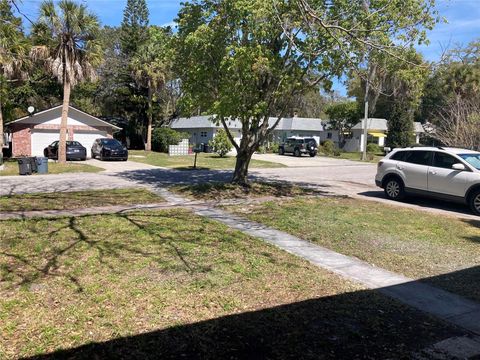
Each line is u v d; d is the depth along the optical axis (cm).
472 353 404
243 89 1252
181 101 1398
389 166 1357
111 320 440
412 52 1091
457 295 552
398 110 4406
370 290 559
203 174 2083
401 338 429
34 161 2044
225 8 1209
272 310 481
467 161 1191
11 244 711
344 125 5112
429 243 807
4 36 2300
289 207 1163
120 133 4844
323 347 404
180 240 763
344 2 1110
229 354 384
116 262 625
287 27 1113
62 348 382
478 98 2697
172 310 469
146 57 4238
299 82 1359
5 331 410
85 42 2550
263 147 4028
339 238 828
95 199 1256
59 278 554
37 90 4025
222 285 548
